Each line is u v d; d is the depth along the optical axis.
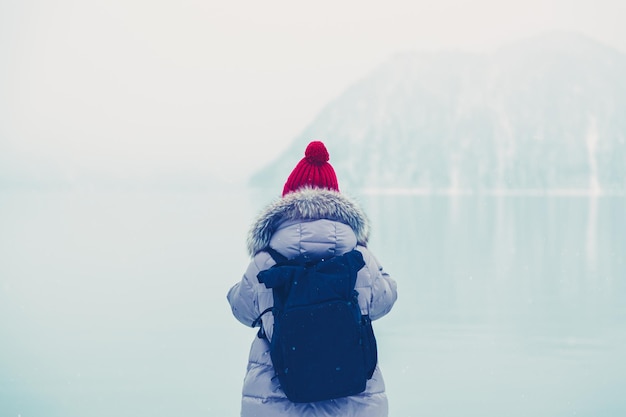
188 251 16.67
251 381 2.35
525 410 4.44
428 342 6.60
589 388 4.96
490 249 16.62
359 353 2.29
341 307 2.28
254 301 2.40
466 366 5.64
